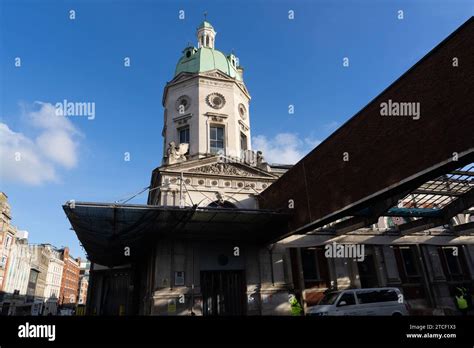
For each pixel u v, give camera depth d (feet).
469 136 29.35
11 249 171.32
